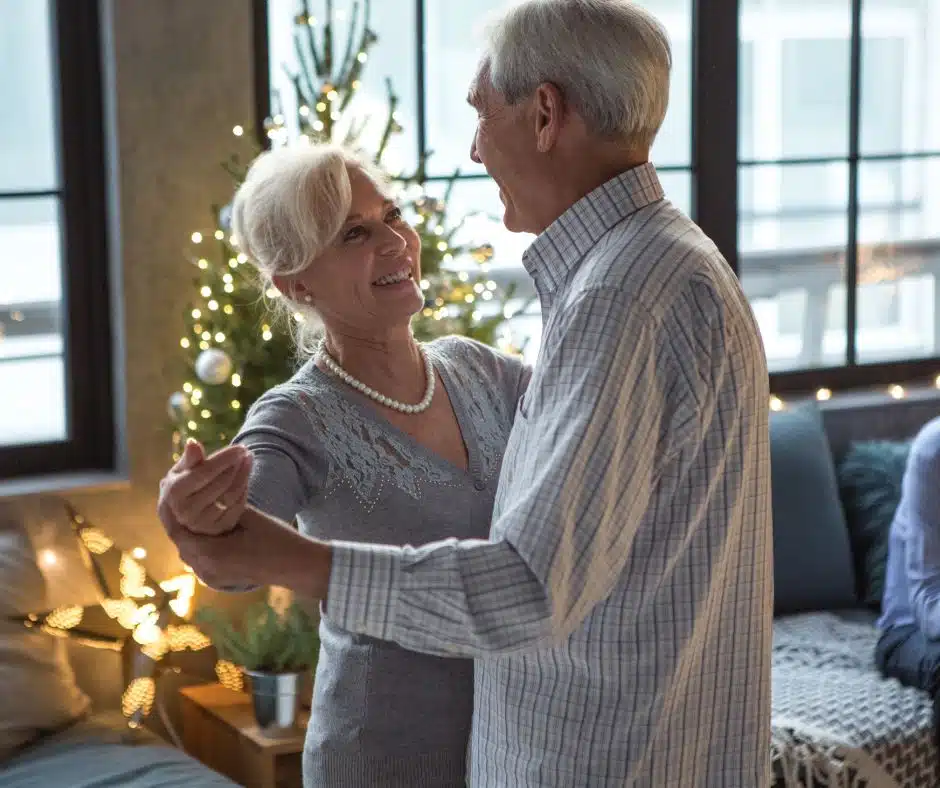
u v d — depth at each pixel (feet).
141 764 8.91
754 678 4.98
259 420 5.80
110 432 11.25
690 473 4.60
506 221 5.02
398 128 10.42
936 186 14.17
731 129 13.16
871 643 10.84
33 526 10.17
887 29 13.73
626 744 4.73
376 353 6.04
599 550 4.27
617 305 4.43
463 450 6.08
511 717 4.88
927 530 9.94
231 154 11.01
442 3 11.85
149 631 9.79
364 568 4.20
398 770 5.81
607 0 4.70
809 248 13.69
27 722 9.21
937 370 14.35
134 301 10.86
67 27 10.75
